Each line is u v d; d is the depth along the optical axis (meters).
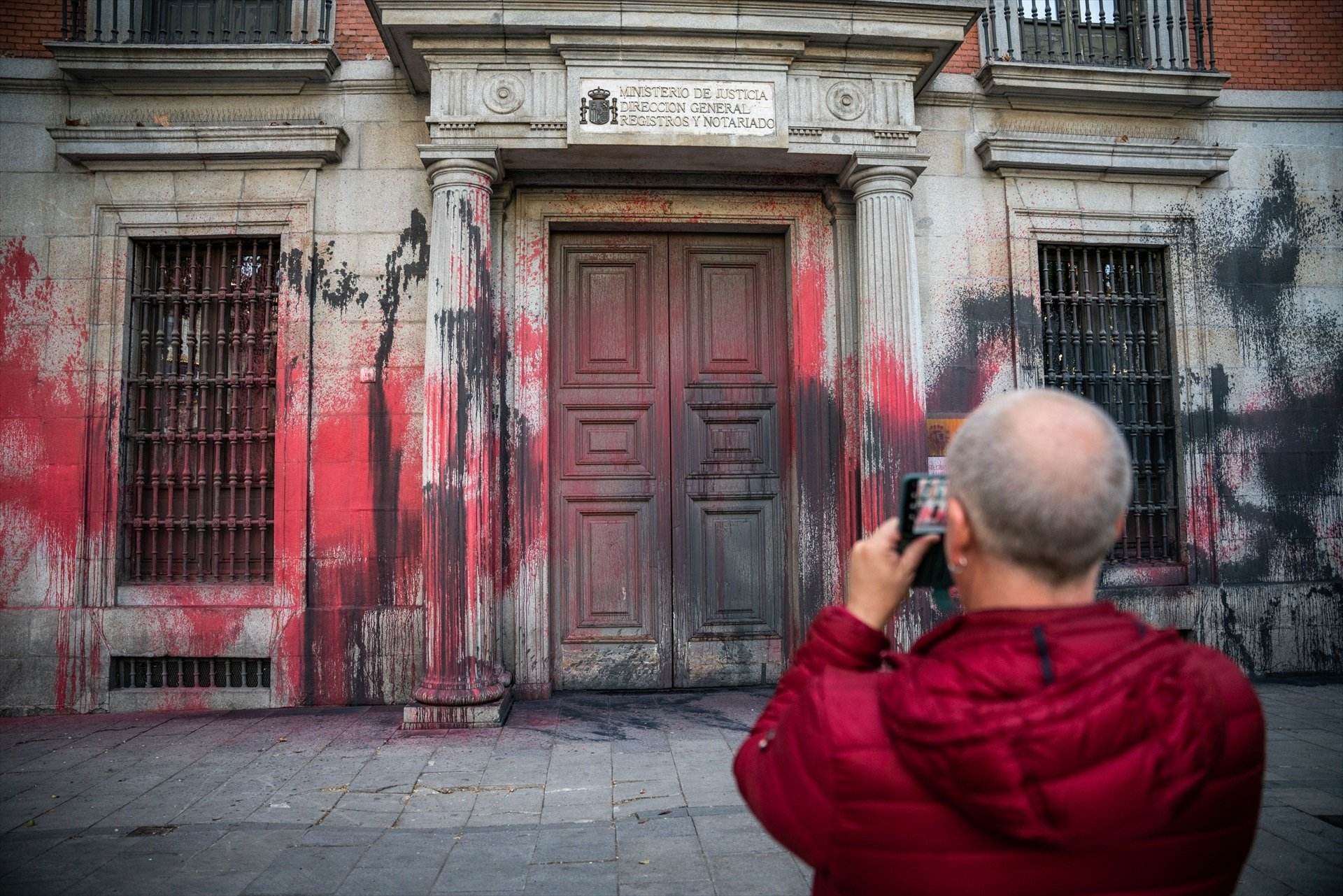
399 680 7.25
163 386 7.61
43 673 7.19
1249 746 1.13
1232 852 1.09
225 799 4.91
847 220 7.75
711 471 7.91
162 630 7.23
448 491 6.64
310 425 7.46
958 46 7.10
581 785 5.14
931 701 1.08
